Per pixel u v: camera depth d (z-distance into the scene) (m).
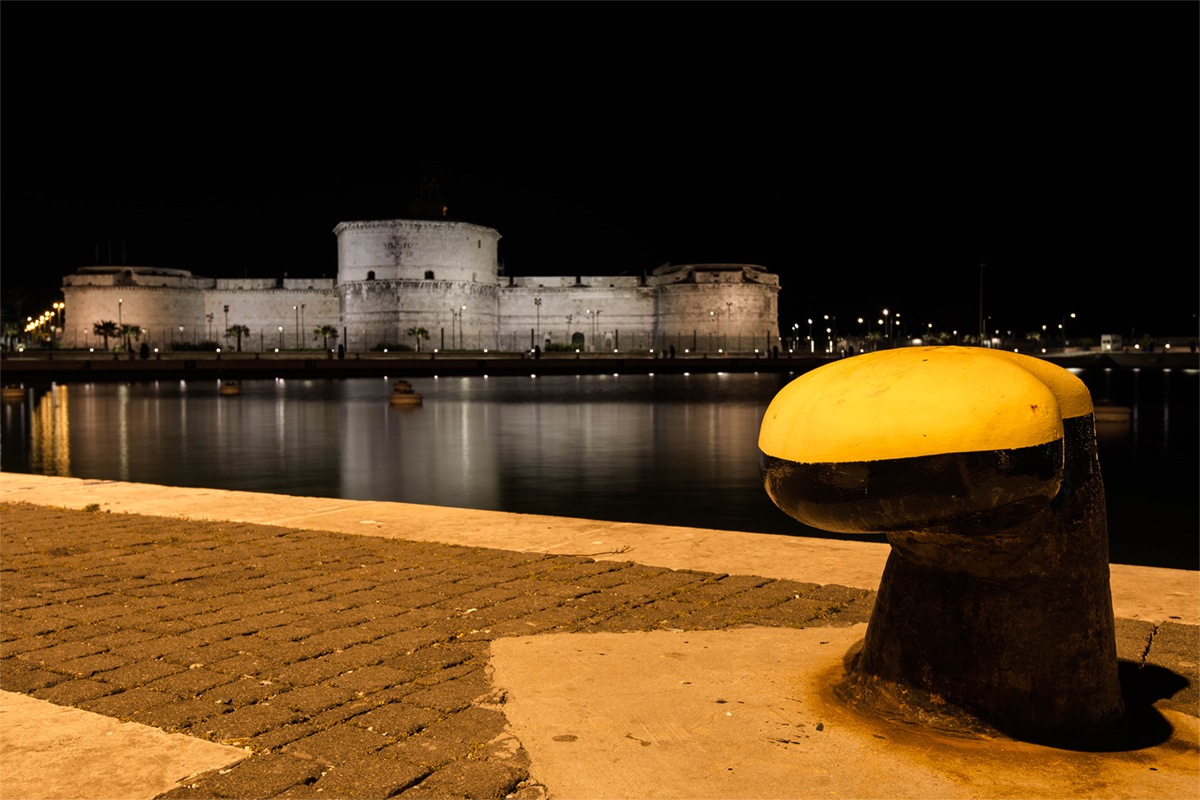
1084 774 2.86
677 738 3.10
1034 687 3.13
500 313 129.25
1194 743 3.11
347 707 3.43
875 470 2.88
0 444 29.55
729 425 35.97
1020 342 133.88
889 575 3.44
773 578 5.55
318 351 101.19
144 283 121.62
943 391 2.84
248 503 9.04
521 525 7.60
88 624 4.68
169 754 3.04
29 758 3.01
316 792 2.74
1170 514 18.59
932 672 3.23
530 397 54.31
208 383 68.69
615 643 4.20
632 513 17.44
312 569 5.95
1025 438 2.79
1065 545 3.11
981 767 2.89
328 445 29.30
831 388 3.07
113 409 44.69
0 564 6.17
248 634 4.47
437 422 37.53
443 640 4.31
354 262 120.12
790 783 2.78
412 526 7.59
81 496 9.73
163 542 6.95
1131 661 3.95
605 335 129.50
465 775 2.83
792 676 3.72
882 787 2.76
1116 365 101.00
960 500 2.82
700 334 123.06
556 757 2.96
